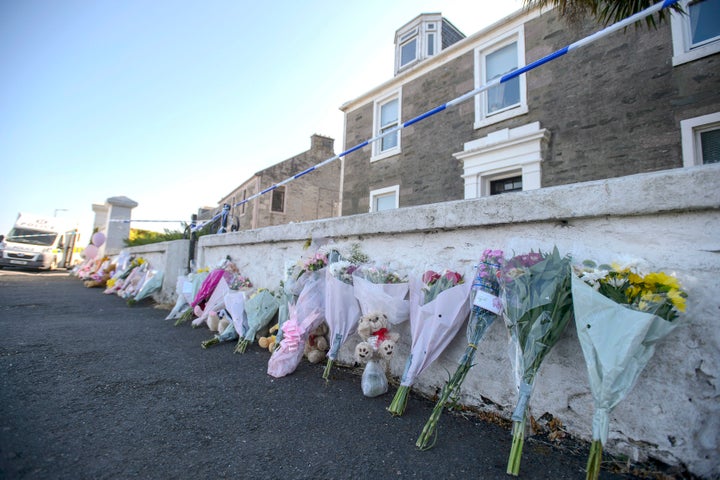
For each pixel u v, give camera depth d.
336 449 1.92
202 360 3.46
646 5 3.67
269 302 4.21
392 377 2.96
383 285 2.79
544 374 2.14
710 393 1.64
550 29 7.04
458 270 2.68
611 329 1.60
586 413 1.97
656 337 1.57
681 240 1.78
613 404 1.58
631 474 1.76
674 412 1.72
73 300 7.22
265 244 5.17
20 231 17.62
